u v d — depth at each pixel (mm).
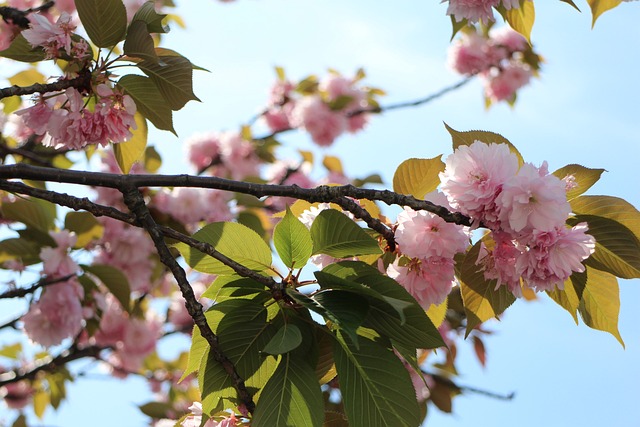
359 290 1494
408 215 1598
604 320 1633
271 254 1545
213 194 2814
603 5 1855
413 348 1520
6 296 2078
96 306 2346
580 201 1609
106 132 1706
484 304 1611
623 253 1602
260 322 1538
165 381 3293
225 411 1545
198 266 1545
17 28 2012
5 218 2363
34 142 2439
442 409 2664
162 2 3080
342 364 1510
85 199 1591
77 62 1688
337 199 1597
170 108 1703
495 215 1569
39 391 3158
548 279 1576
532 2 1843
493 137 1621
